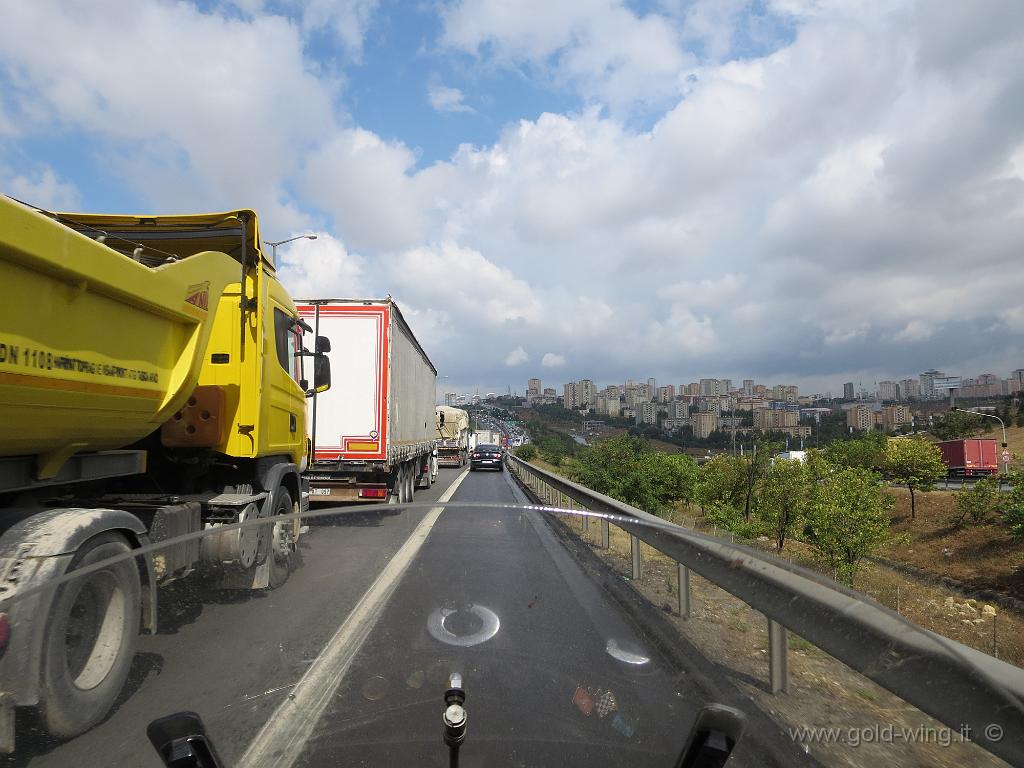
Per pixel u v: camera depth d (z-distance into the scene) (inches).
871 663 87.1
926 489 1317.7
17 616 77.9
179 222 251.3
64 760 75.8
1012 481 918.4
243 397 252.5
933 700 79.2
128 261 163.2
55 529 127.5
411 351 669.9
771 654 104.5
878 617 87.6
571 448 2490.2
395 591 95.2
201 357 211.2
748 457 943.7
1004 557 909.2
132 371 171.8
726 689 90.0
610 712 81.0
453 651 85.8
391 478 564.7
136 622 87.0
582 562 134.6
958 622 500.1
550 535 130.0
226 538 93.3
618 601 116.3
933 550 1058.1
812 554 724.7
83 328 149.3
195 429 229.8
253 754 73.4
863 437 1948.8
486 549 110.1
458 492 807.7
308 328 336.8
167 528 192.5
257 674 83.2
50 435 149.3
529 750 75.6
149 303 175.2
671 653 97.7
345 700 80.2
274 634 88.7
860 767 79.4
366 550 107.0
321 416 518.0
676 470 1005.2
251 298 256.8
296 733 76.1
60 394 141.7
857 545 637.9
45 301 135.6
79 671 82.6
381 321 525.7
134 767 74.1
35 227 127.4
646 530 144.2
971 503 1080.8
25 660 77.4
